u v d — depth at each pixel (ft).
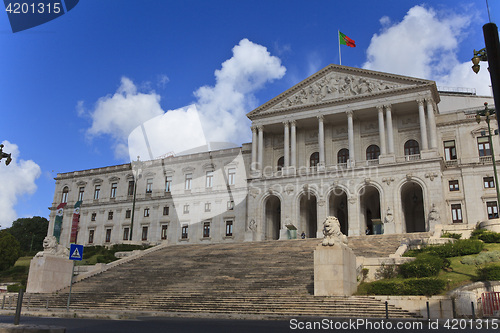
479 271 93.35
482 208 203.10
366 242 153.38
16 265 231.71
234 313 80.12
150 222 277.03
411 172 199.31
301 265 117.50
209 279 113.19
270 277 107.86
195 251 161.17
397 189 199.82
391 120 215.51
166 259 149.28
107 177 309.42
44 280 117.80
